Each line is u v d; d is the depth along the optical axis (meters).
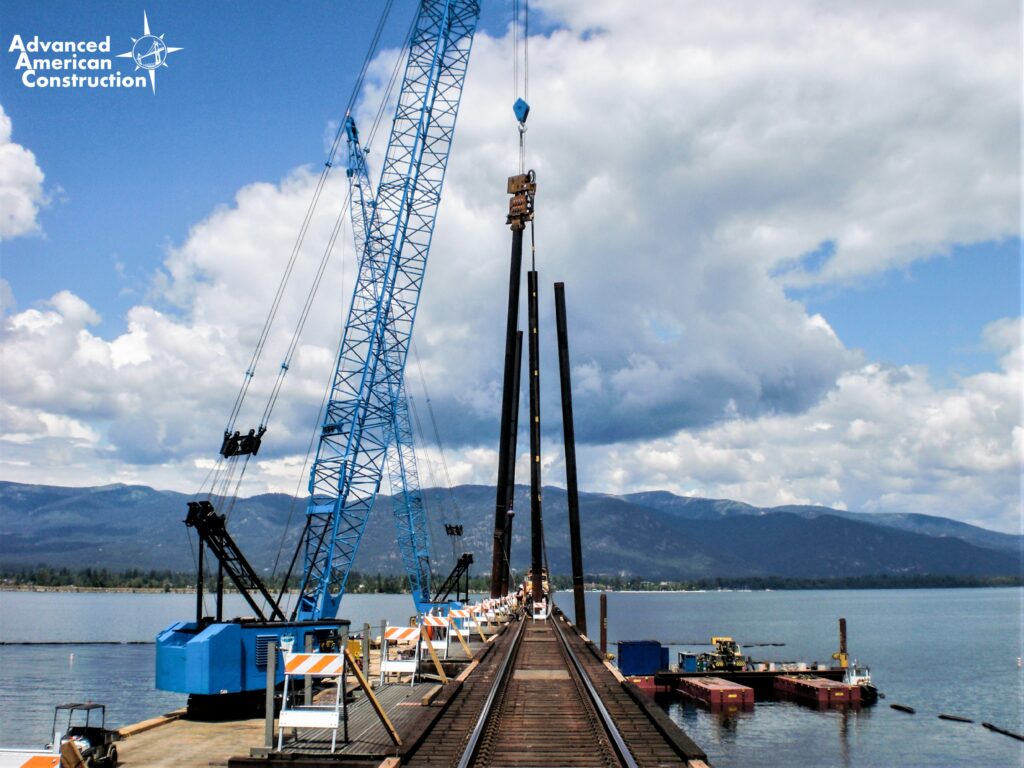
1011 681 106.75
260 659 27.47
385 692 26.50
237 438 51.12
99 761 17.91
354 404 61.81
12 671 104.12
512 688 29.36
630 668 89.75
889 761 62.12
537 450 83.94
